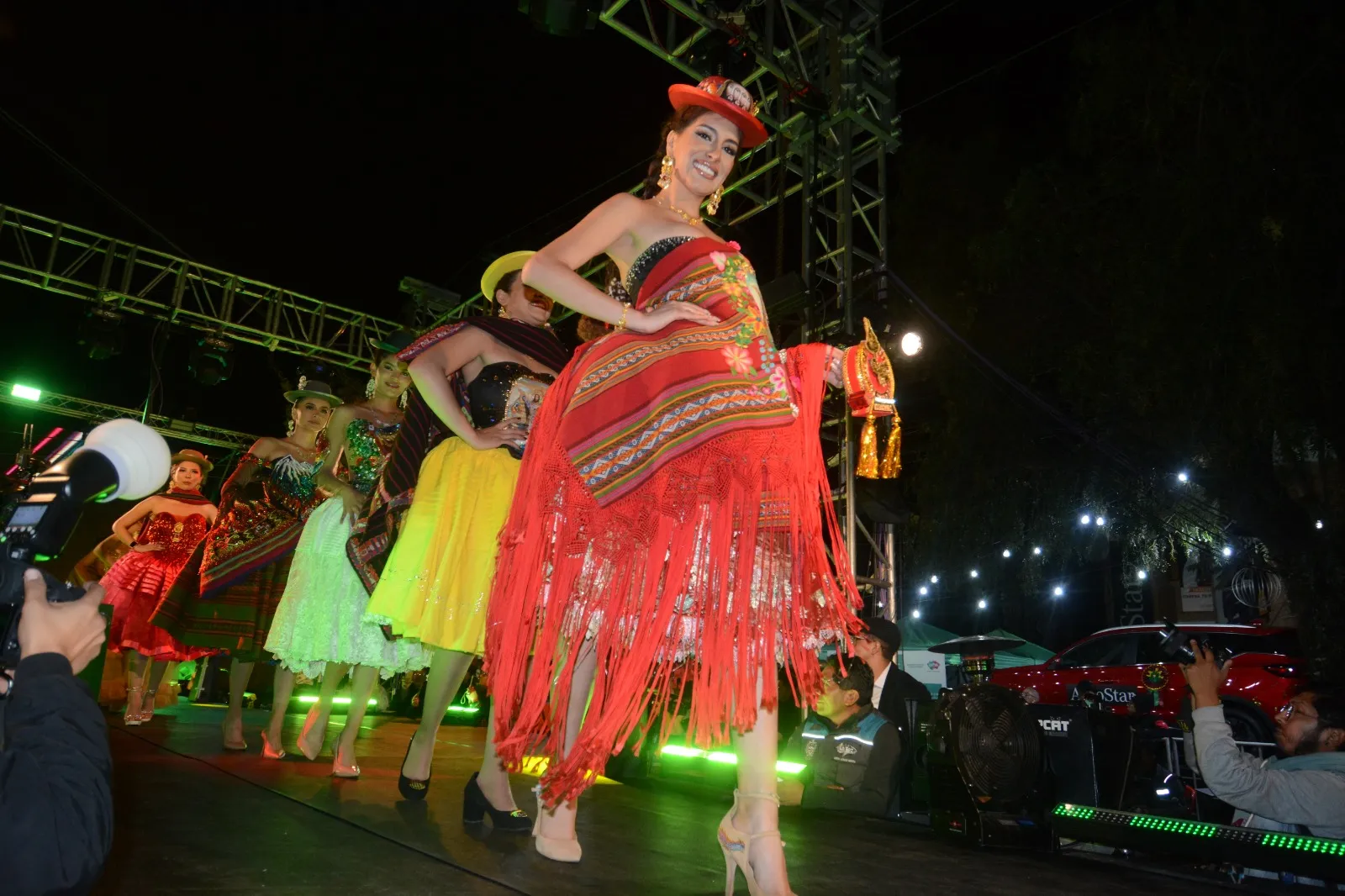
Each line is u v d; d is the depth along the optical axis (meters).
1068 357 11.96
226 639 4.35
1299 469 9.90
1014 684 10.25
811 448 2.01
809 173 10.12
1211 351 9.91
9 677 1.03
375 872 1.95
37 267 13.44
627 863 2.25
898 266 15.34
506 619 1.94
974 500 13.95
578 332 2.75
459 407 2.88
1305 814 2.94
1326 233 9.41
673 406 1.87
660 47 9.32
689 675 1.95
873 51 10.29
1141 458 11.87
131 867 1.83
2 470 16.11
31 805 0.93
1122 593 18.22
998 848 2.92
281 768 3.53
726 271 2.03
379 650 3.63
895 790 3.66
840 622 1.90
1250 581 12.05
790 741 4.12
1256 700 8.20
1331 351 9.25
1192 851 2.54
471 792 2.59
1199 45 10.20
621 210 2.10
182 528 6.05
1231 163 9.78
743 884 2.07
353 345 15.41
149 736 4.42
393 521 3.13
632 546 1.86
